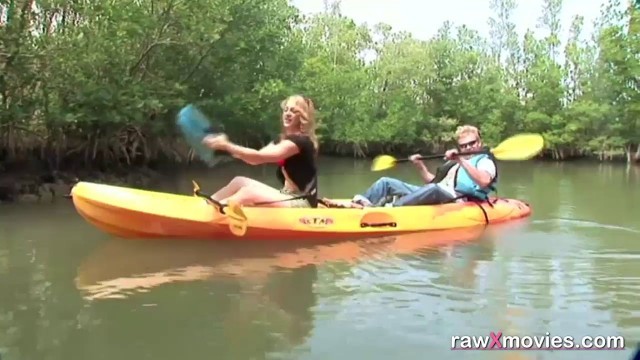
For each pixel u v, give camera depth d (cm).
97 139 1284
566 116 2930
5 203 863
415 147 3516
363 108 3030
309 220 543
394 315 347
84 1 1084
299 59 1916
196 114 495
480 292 392
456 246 528
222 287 402
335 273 438
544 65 3105
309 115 545
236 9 1490
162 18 1242
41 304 368
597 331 323
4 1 964
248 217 524
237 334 319
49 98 1104
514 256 491
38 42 997
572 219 683
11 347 300
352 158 3052
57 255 496
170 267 453
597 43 2973
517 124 3259
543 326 330
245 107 1623
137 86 1184
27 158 1173
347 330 324
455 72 3438
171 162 1608
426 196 621
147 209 514
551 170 1934
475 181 638
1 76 1004
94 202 514
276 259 479
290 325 331
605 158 2786
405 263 468
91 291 394
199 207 528
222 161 1800
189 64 1488
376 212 575
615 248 521
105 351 296
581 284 409
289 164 549
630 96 2672
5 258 488
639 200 924
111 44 1120
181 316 345
